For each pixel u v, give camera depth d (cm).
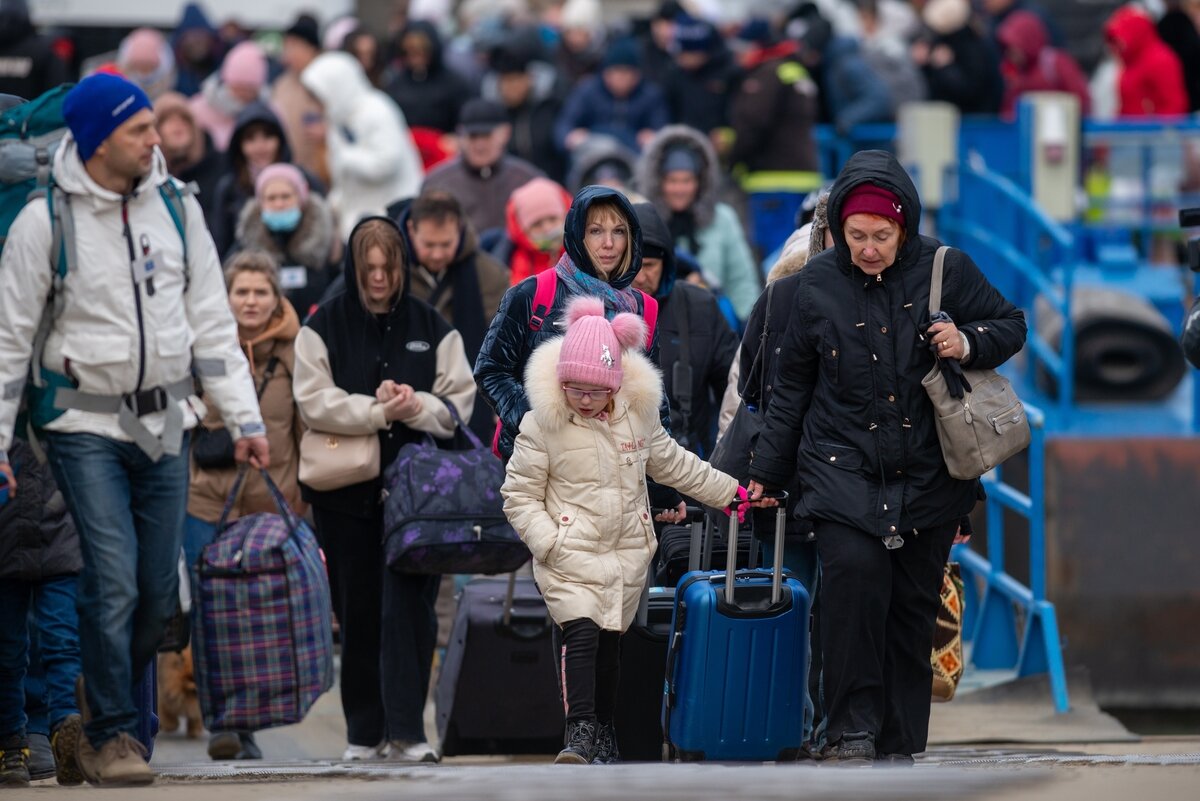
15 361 2075
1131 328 4353
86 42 6397
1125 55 5675
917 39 5647
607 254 2305
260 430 2212
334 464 2666
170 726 3244
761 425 2320
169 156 4153
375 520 2723
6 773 2359
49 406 2103
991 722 3334
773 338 2297
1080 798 1831
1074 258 4416
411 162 4681
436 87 5250
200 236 2191
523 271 3606
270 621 2555
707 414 2709
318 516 2734
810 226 2564
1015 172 5075
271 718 2561
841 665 2170
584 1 6081
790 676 2209
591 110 5212
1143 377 4356
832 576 2167
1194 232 4478
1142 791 1870
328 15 6412
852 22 6328
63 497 2136
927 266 2173
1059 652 3422
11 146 2123
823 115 5328
